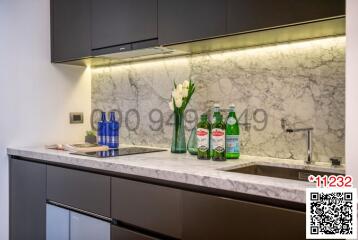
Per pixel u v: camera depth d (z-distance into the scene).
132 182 1.63
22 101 2.47
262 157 1.91
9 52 2.39
